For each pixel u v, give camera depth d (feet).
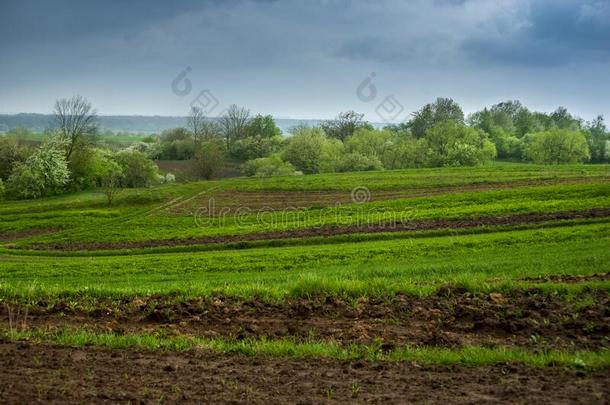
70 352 43.52
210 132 383.65
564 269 77.41
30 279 101.09
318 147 352.08
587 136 453.17
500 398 32.19
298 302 60.18
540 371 37.14
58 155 305.94
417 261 98.78
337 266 101.04
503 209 155.12
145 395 33.32
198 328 53.26
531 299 57.72
